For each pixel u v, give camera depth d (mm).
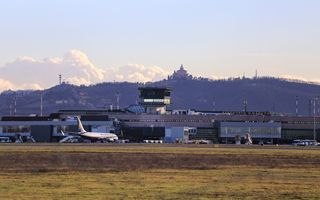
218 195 179250
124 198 169875
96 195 175125
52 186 198000
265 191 189625
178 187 198375
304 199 173250
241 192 186625
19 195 174250
